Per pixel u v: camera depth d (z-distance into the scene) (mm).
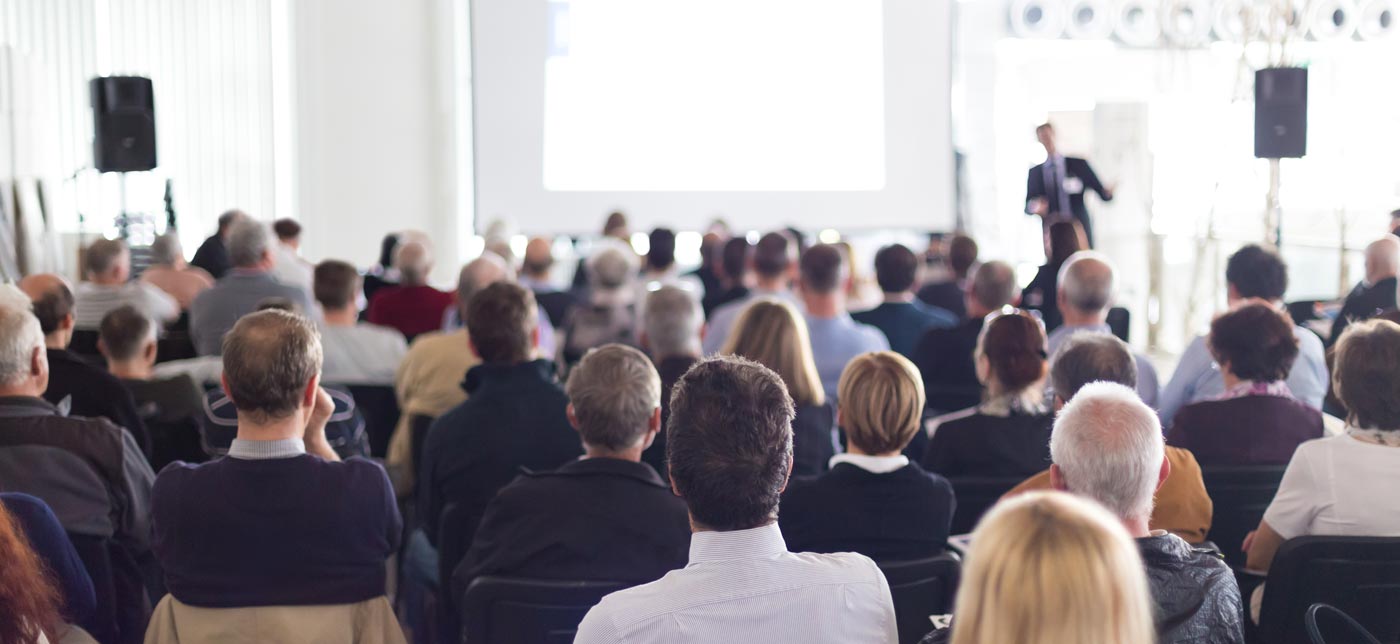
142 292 5395
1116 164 10344
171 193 9047
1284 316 3059
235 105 9969
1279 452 2977
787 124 9555
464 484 3100
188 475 2197
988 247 11141
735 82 9500
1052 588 1069
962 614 1132
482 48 9367
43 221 8797
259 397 2172
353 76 10344
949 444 3025
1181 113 10648
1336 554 2275
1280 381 3076
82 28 9188
